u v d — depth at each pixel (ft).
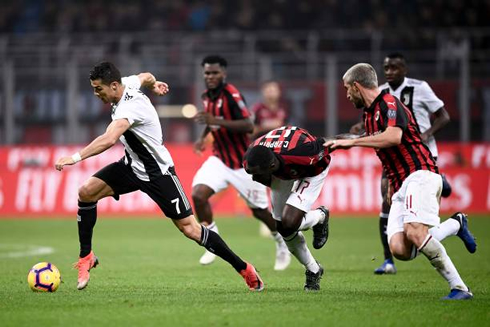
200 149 131.34
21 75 246.27
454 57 242.37
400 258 80.79
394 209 81.25
